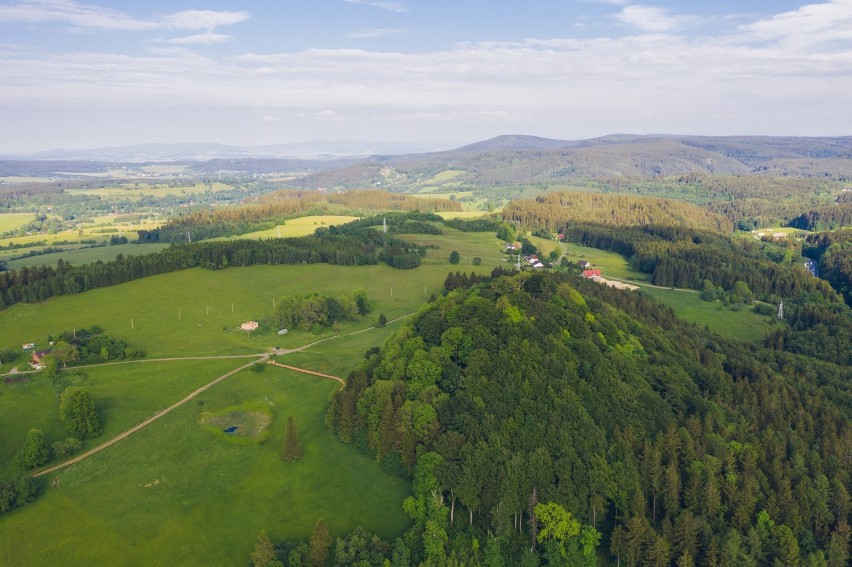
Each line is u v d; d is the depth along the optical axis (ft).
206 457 363.76
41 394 439.22
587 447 308.81
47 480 338.54
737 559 266.36
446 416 331.77
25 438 382.63
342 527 299.58
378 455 347.36
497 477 294.66
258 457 363.15
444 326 408.87
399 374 379.35
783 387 426.92
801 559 272.31
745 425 361.51
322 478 339.77
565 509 286.46
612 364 374.02
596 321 438.40
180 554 281.33
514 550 279.69
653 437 328.70
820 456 349.82
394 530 297.94
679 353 449.48
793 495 303.89
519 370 348.79
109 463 357.20
